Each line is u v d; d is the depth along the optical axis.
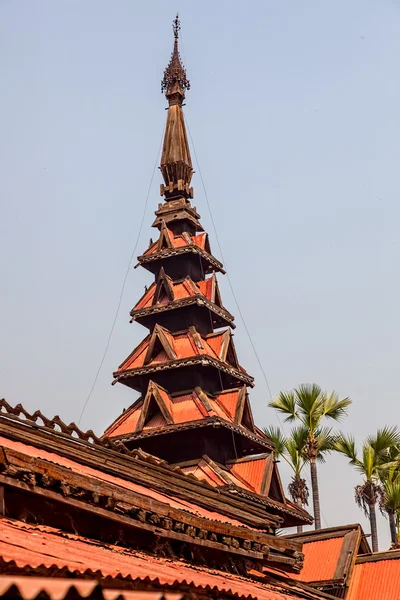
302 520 36.66
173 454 35.81
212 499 25.50
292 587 23.64
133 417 37.34
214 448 36.00
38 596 7.52
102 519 17.30
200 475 34.19
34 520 15.93
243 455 38.56
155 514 17.89
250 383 39.12
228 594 15.41
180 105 44.69
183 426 35.22
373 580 33.31
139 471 23.23
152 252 41.03
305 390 59.12
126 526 17.52
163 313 39.28
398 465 60.59
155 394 36.34
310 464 58.66
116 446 23.84
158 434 35.50
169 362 37.06
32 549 12.67
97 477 19.77
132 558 16.20
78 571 11.64
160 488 23.11
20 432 20.06
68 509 16.64
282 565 23.53
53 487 15.88
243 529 21.11
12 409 20.31
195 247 40.22
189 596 13.58
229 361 39.41
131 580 12.57
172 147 43.28
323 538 35.03
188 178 43.09
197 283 40.41
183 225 41.84
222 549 20.08
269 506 34.47
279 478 36.19
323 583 33.00
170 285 39.22
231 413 36.75
